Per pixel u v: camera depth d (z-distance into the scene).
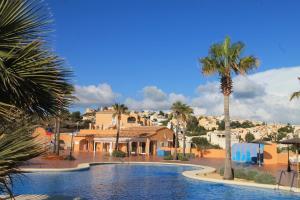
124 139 61.72
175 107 54.88
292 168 38.88
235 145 51.34
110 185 22.61
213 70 24.89
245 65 24.27
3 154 5.28
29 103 6.41
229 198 19.19
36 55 6.10
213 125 176.25
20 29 6.17
